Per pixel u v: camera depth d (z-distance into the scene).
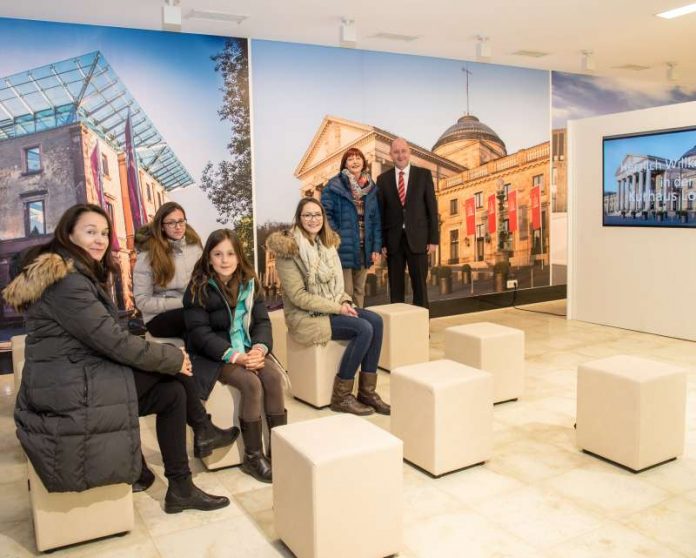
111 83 5.32
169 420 2.64
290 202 6.21
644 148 5.81
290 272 3.93
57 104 5.13
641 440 2.95
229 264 3.15
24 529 2.62
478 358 3.94
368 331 3.81
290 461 2.29
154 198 5.58
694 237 5.53
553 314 7.04
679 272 5.67
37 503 2.35
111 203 5.39
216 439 2.92
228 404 3.08
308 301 3.86
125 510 2.49
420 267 5.79
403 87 6.72
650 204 5.82
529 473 3.02
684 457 3.17
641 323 6.03
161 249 3.64
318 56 6.22
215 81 5.76
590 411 3.18
